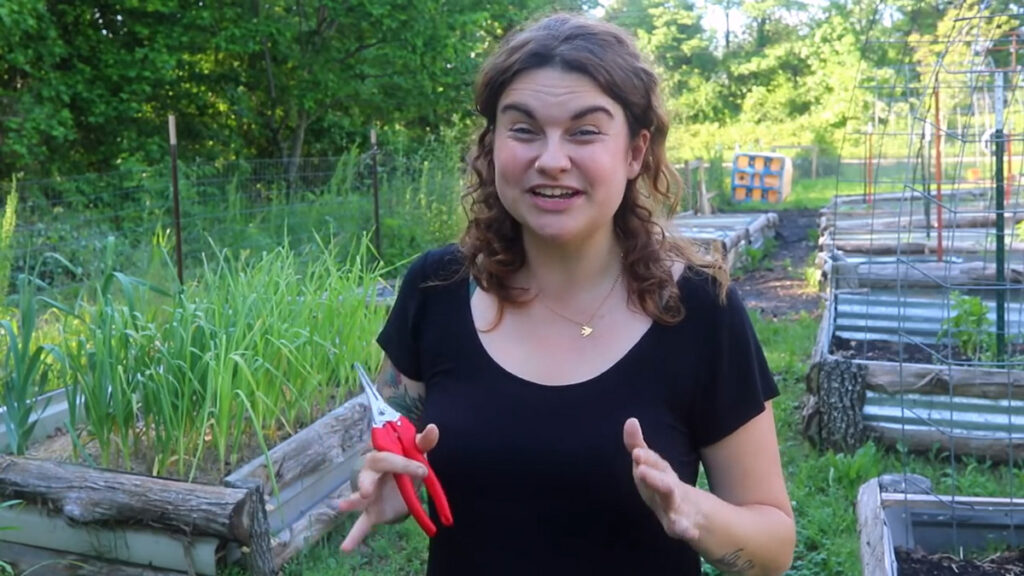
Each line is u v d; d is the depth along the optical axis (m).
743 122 36.81
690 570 1.72
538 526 1.65
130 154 12.14
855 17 33.59
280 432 4.38
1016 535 3.84
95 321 4.11
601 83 1.59
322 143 15.07
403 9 13.26
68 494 3.61
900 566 3.69
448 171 11.52
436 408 1.75
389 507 1.79
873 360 6.23
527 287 1.75
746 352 1.70
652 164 1.76
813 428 5.45
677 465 1.66
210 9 12.66
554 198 1.61
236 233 9.43
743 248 12.50
